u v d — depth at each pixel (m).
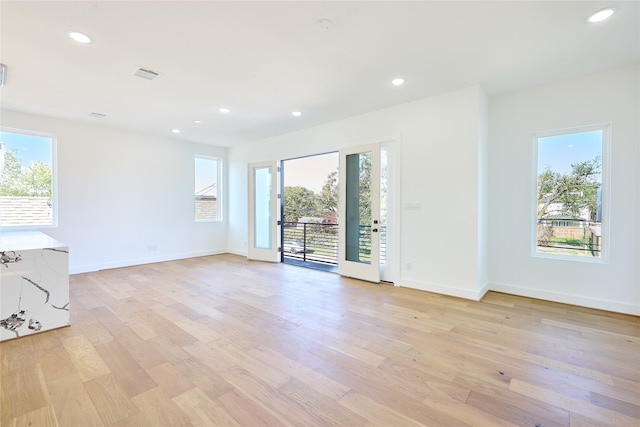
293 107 3.96
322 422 1.49
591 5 1.95
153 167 5.54
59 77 2.99
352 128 4.38
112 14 2.00
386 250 4.17
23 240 3.03
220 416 1.53
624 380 1.83
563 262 3.26
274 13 2.01
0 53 2.51
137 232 5.33
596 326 2.63
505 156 3.58
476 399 1.66
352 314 2.94
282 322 2.74
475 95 3.29
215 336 2.45
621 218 2.94
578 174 3.25
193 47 2.45
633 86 2.86
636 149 2.86
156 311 3.02
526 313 2.95
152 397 1.67
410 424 1.47
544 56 2.65
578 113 3.13
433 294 3.59
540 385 1.78
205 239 6.40
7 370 1.94
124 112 4.13
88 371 1.93
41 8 1.92
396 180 3.91
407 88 3.34
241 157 6.38
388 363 2.03
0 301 2.35
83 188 4.68
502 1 1.90
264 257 5.77
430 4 1.93
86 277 4.40
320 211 8.34
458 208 3.44
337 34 2.28
